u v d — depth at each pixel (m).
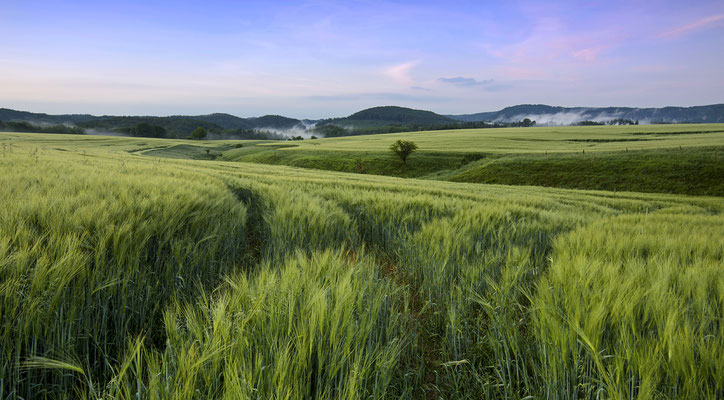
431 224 5.31
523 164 57.88
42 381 2.07
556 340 2.01
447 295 3.32
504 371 2.35
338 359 1.95
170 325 2.02
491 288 3.19
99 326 2.53
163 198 4.78
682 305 2.25
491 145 82.31
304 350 1.83
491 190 28.38
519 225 5.39
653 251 4.12
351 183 17.86
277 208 5.84
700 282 2.54
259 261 4.92
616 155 54.56
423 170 66.75
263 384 1.67
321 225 5.12
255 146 110.56
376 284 2.98
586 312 2.21
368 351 2.05
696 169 45.25
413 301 3.82
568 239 4.56
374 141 112.00
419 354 2.86
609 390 1.74
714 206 23.11
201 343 1.88
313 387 2.00
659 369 1.84
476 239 4.77
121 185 5.72
